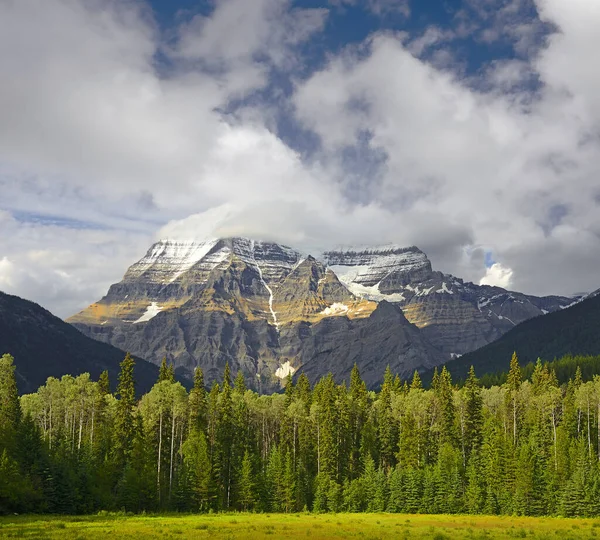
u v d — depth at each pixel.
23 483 100.88
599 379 191.75
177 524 88.00
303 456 163.12
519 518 112.88
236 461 147.38
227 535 74.88
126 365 149.62
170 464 143.88
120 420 144.88
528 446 140.38
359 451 169.38
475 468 142.12
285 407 185.88
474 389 182.88
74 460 122.62
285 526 88.38
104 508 113.69
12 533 73.25
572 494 124.06
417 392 189.62
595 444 169.00
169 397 150.75
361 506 140.62
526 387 193.75
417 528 89.31
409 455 157.75
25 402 165.50
